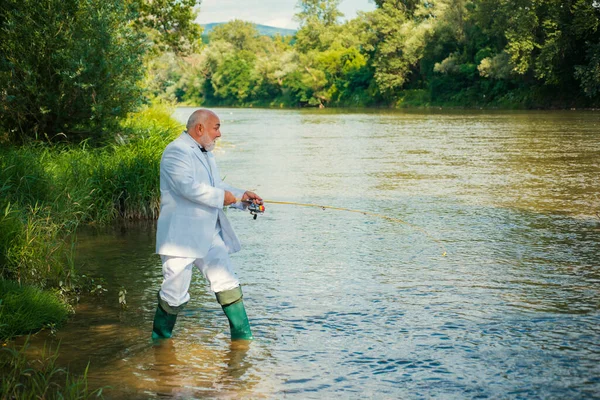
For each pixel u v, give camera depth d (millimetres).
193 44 21297
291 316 5207
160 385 3924
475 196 11031
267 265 6836
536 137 23609
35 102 11797
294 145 22453
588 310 5238
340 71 91438
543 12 50625
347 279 6258
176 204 4680
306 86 92375
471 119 38844
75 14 11977
